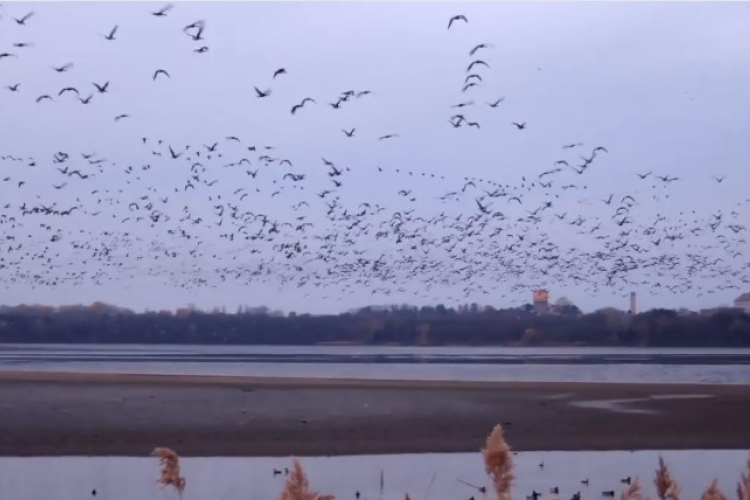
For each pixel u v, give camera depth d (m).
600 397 34.56
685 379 45.19
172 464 5.74
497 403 32.41
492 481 4.79
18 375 40.34
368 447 24.47
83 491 18.28
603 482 19.42
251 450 23.95
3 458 22.56
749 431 27.47
